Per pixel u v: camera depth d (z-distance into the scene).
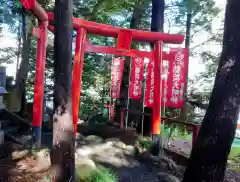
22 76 9.51
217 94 3.46
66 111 3.32
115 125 8.91
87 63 11.66
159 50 6.38
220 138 3.40
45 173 4.11
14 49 14.00
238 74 3.39
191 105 11.62
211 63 12.22
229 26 3.46
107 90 12.38
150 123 7.65
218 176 3.44
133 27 9.45
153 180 5.02
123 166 5.51
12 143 5.46
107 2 8.92
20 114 9.34
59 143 3.28
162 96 6.71
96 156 5.66
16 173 4.07
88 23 5.96
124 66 9.55
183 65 6.38
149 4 9.47
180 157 6.31
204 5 11.37
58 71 3.32
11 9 11.28
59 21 3.32
